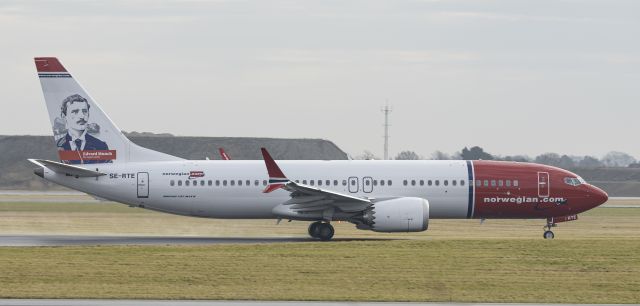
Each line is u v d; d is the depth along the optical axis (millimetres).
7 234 175250
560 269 113500
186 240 156625
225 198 158125
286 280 104875
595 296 96312
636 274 110500
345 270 111625
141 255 124312
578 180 160750
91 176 158125
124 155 160000
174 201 158500
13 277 106250
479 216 160625
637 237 167250
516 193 158750
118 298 92688
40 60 159125
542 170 160375
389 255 123562
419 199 152750
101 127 159625
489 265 115938
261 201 158375
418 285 102125
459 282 104188
